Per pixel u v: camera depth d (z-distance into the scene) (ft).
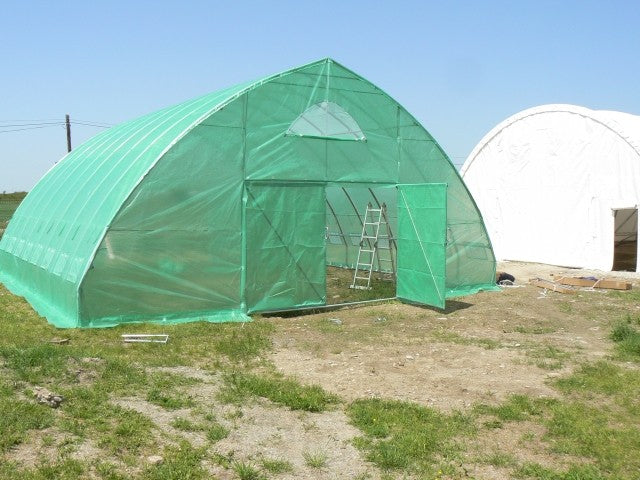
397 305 44.91
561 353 30.81
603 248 61.98
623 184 60.18
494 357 30.14
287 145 41.57
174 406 21.76
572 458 19.02
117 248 36.27
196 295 38.63
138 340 32.09
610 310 42.04
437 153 48.16
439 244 42.42
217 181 39.14
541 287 51.83
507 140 71.05
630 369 27.89
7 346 26.76
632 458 18.85
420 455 18.83
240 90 40.14
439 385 25.79
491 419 21.90
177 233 37.93
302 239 42.24
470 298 47.47
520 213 70.03
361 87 44.47
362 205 58.08
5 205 188.55
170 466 17.01
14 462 16.14
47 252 44.55
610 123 60.70
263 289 40.81
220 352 30.58
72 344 30.91
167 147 37.68
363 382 26.18
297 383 25.67
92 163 49.98
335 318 40.27
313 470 17.74
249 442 19.39
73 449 17.20
